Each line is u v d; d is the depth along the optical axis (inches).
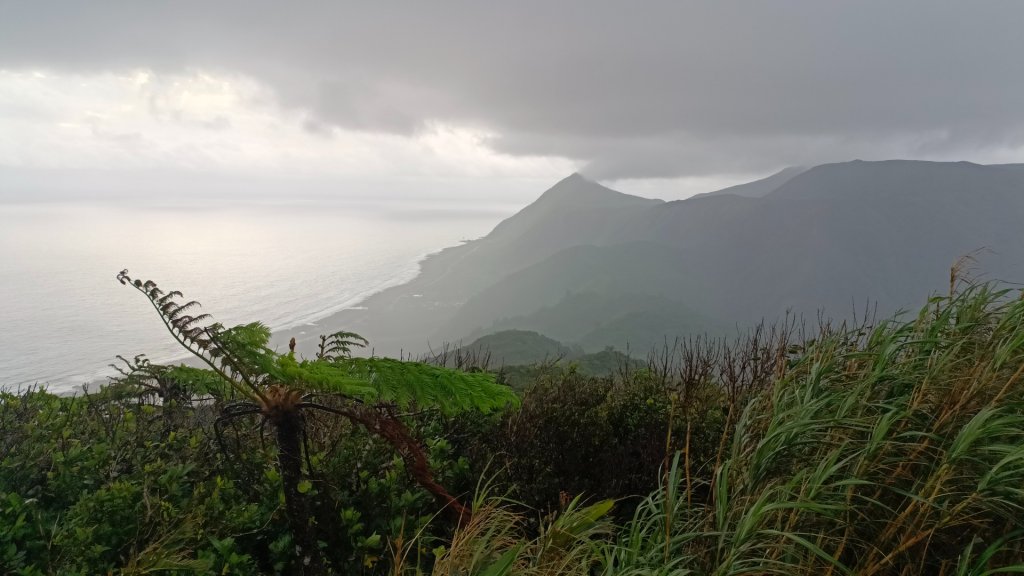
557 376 210.4
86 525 99.7
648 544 94.7
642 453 141.3
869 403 98.7
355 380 114.3
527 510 131.4
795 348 142.8
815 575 85.9
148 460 129.0
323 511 113.7
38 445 122.6
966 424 86.5
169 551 91.2
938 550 86.7
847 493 85.7
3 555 89.4
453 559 91.9
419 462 116.3
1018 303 110.0
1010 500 79.1
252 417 153.5
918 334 117.3
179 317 106.1
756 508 80.4
